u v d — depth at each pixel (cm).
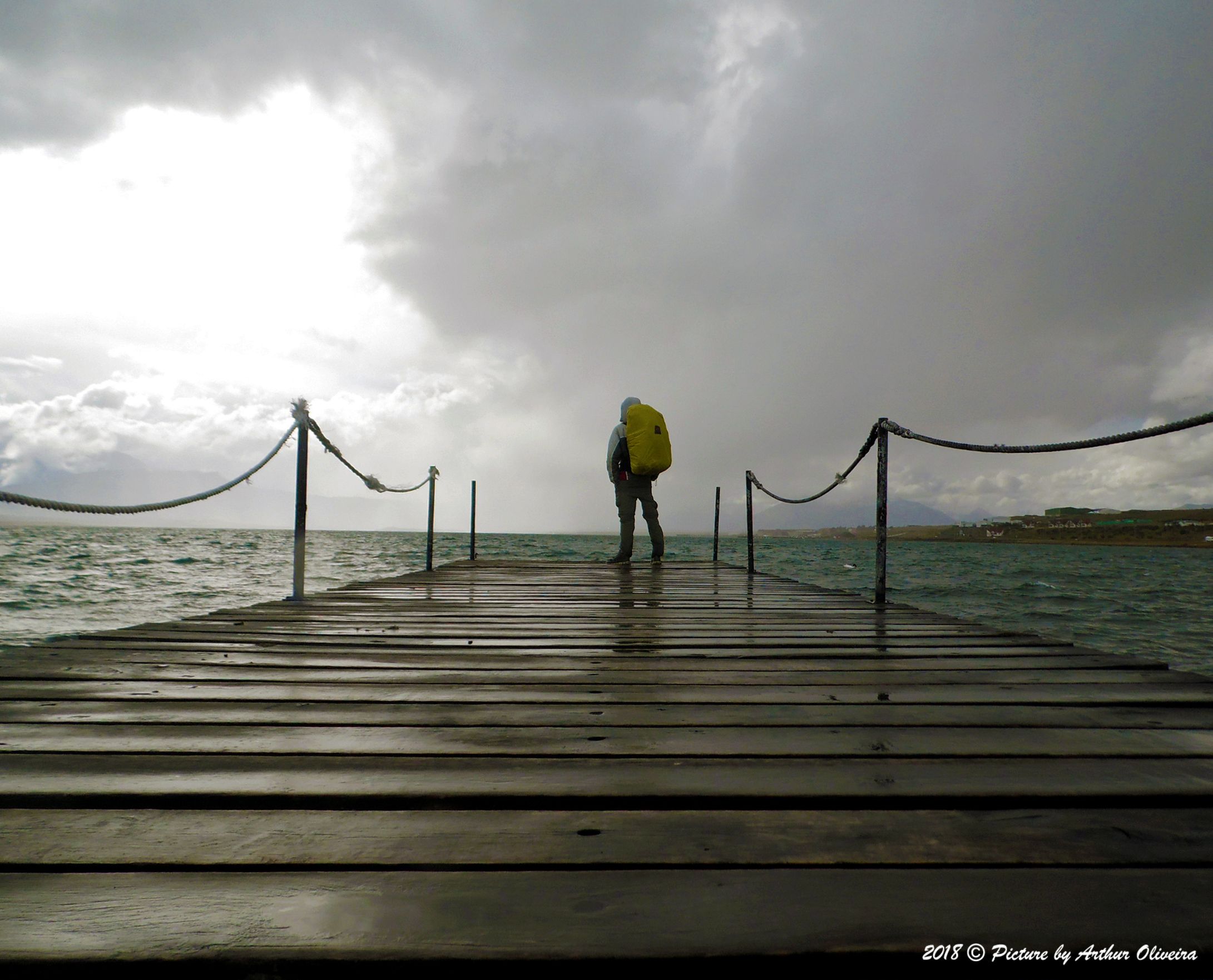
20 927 97
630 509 899
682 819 135
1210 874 115
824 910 103
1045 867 117
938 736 191
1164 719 210
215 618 412
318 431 508
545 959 92
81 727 192
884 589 509
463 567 929
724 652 325
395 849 121
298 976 91
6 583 1692
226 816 135
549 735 190
